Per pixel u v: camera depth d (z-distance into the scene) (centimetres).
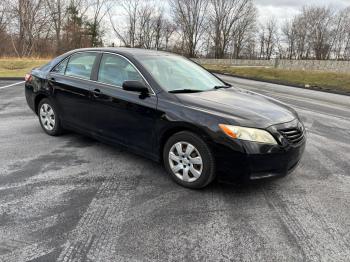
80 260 238
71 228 278
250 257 250
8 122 630
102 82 436
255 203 333
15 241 258
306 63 2836
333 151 516
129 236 270
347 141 583
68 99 480
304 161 462
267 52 7644
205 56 6450
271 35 7600
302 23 7431
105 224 286
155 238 269
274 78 2088
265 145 319
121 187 359
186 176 357
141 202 327
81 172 396
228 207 323
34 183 361
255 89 1457
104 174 392
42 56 3091
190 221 296
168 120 356
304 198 348
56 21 3591
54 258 240
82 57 480
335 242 271
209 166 336
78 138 532
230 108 346
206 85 434
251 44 7044
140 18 5772
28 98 573
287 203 336
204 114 336
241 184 328
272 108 371
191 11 6072
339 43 7256
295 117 374
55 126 525
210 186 367
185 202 330
